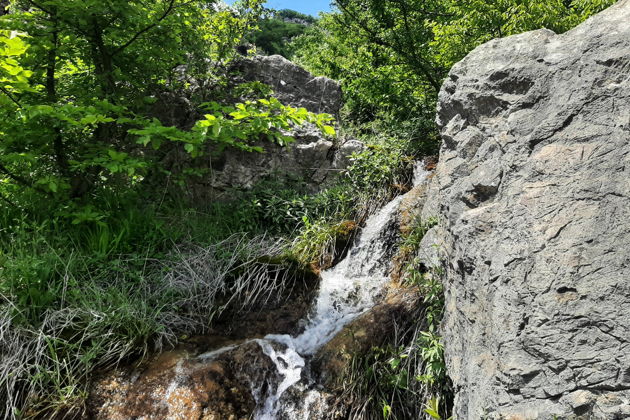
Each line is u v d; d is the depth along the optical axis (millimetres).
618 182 1758
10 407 2623
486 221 2229
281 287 3908
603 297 1602
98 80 4531
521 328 1811
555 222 1871
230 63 6086
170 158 5152
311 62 12539
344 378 2955
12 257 3334
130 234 4023
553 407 1607
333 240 4375
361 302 3814
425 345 2904
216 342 3365
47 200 4059
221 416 2789
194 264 3877
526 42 2537
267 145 5387
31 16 4027
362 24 8289
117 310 3230
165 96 5441
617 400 1457
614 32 2072
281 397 2955
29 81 4168
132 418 2717
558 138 2062
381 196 4938
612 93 1939
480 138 2607
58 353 2918
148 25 4438
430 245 3545
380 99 7441
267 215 4762
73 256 3529
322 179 5492
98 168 4430
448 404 2654
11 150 3865
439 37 6312
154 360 3088
